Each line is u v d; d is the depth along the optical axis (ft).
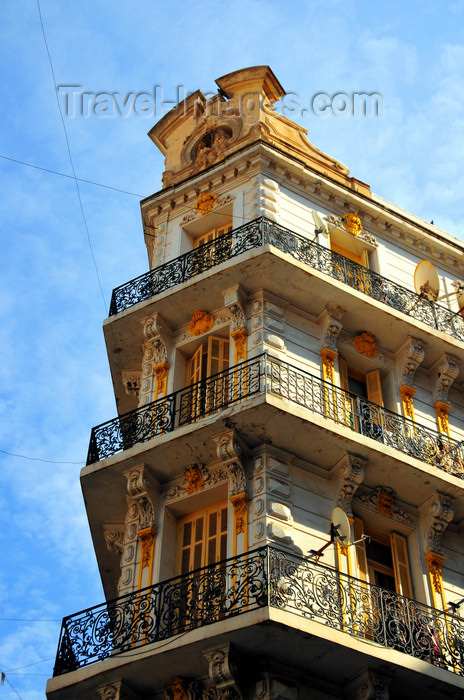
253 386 68.44
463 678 59.98
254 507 64.85
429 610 65.36
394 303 81.56
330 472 69.62
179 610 60.70
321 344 76.59
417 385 80.38
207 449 68.80
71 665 61.16
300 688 57.98
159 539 68.44
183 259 81.56
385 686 58.59
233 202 85.20
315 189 87.61
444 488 71.15
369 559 69.21
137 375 83.20
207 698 58.18
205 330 77.92
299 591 58.59
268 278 75.92
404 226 90.38
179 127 98.32
